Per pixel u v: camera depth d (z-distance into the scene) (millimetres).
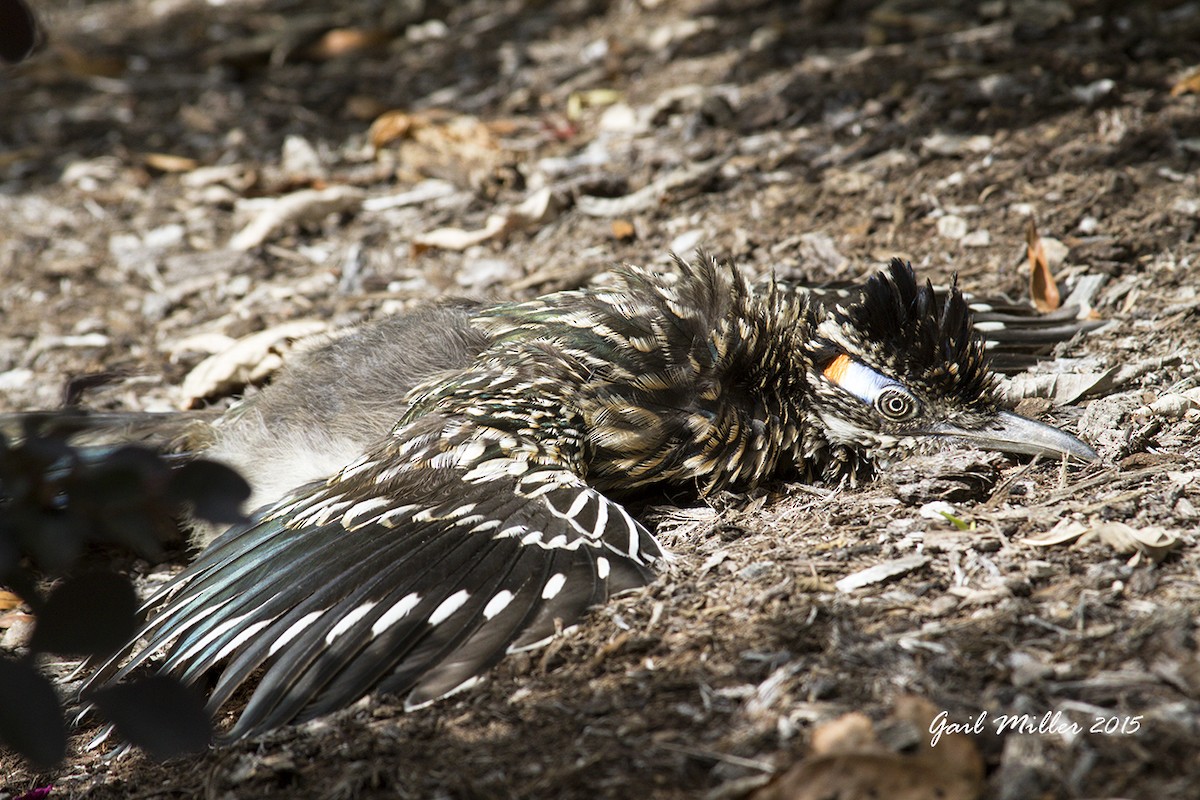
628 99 14305
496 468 7211
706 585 6523
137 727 5113
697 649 5996
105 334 11555
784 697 5527
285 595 6664
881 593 6168
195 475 4723
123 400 10477
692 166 12320
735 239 10992
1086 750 4922
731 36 15211
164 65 18234
